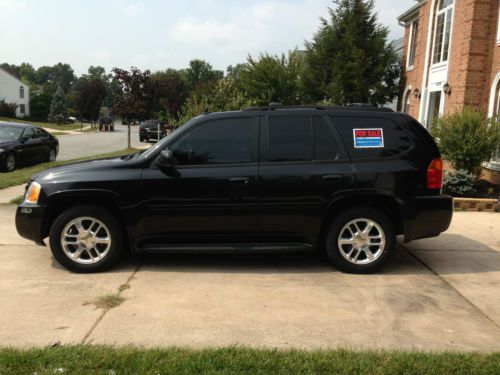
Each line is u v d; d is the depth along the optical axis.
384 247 5.45
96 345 3.57
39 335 3.80
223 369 3.23
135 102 24.69
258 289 4.91
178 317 4.17
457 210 9.49
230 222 5.41
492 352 3.58
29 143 15.28
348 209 5.43
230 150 5.43
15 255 5.97
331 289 4.95
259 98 28.97
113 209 5.50
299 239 5.52
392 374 3.20
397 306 4.52
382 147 5.48
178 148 5.44
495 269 5.74
